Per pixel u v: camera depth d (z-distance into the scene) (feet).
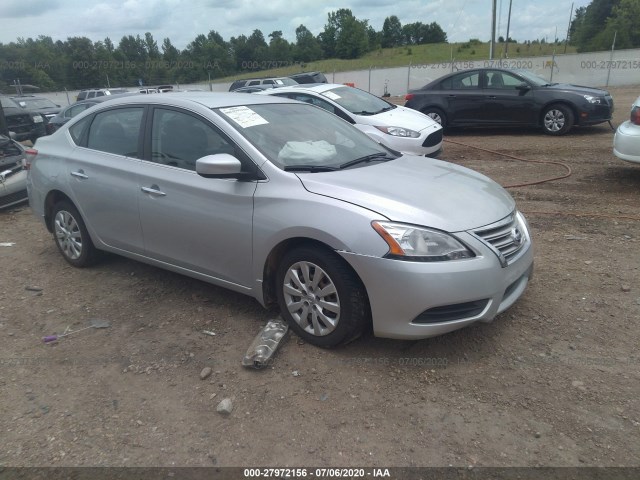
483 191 12.11
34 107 67.77
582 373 10.40
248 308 13.57
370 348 11.50
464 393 9.99
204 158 11.54
